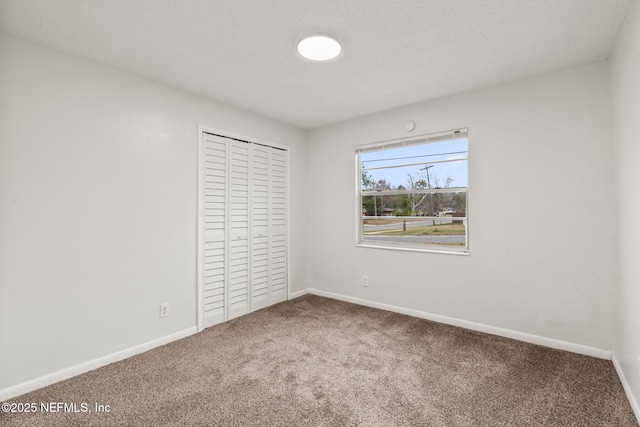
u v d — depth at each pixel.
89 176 2.21
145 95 2.52
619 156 1.98
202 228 2.92
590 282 2.32
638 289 1.62
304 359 2.32
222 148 3.10
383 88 2.76
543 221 2.50
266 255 3.58
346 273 3.78
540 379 2.01
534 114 2.53
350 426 1.60
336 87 2.73
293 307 3.55
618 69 1.95
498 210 2.71
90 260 2.21
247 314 3.33
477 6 1.66
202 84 2.65
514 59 2.25
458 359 2.30
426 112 3.10
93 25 1.81
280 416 1.68
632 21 1.63
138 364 2.27
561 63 2.30
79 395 1.88
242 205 3.30
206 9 1.68
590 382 1.97
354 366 2.21
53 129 2.04
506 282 2.68
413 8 1.68
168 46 2.05
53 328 2.04
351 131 3.68
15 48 1.91
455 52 2.14
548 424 1.61
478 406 1.75
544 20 1.79
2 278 1.85
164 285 2.64
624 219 1.89
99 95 2.26
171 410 1.73
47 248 2.02
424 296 3.17
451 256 2.98
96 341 2.23
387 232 3.52
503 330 2.70
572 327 2.40
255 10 1.69
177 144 2.74
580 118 2.34
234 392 1.90
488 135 2.75
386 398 1.84
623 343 1.95
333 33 1.91
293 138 3.94
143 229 2.50
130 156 2.43
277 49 2.10
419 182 3.25
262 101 3.07
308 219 4.12
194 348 2.52
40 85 2.00
